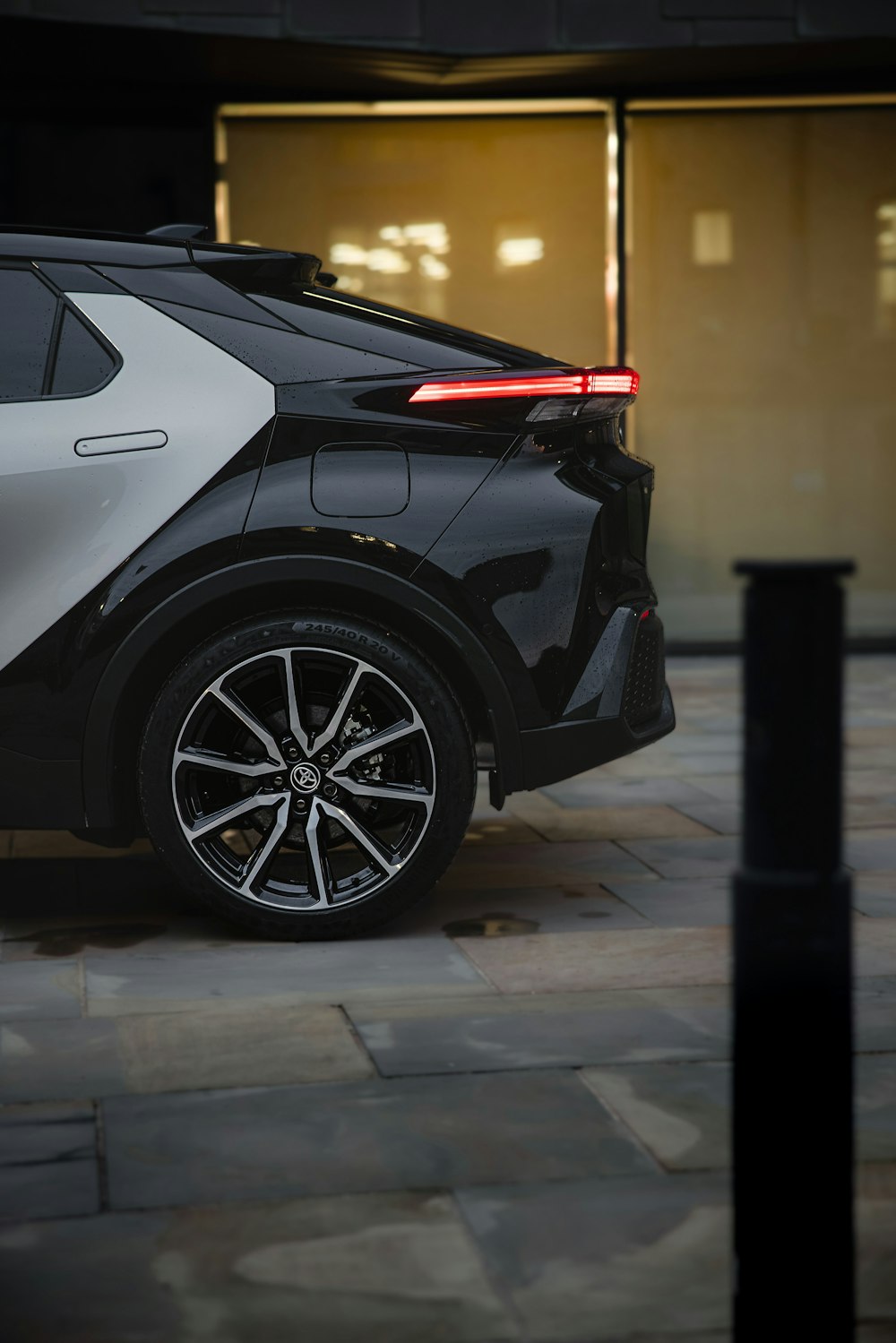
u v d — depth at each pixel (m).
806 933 1.62
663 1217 2.17
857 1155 2.38
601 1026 2.99
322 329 3.65
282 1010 3.10
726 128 8.77
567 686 3.58
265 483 3.51
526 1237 2.11
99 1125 2.51
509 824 4.93
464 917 3.82
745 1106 1.65
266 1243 2.10
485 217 8.79
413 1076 2.73
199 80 8.34
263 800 3.57
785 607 1.62
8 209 8.46
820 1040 1.63
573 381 3.56
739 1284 1.66
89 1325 1.89
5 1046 2.89
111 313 3.62
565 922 3.76
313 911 3.58
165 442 3.52
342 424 3.54
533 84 8.50
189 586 3.49
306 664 3.56
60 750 3.54
